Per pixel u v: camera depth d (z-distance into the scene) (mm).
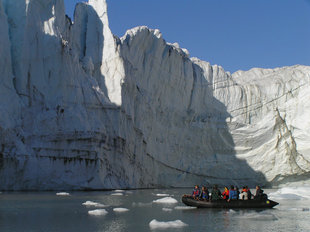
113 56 45094
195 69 60469
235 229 15461
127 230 14812
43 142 34719
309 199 31656
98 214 19016
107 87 44375
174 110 55938
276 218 18625
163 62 54031
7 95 33969
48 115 35719
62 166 35812
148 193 35719
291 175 59344
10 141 32312
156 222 16047
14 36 36562
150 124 50719
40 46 37312
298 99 61812
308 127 59562
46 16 39562
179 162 55719
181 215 19266
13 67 35844
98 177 38000
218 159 58781
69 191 34625
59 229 14883
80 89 39562
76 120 37375
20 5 37219
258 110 62375
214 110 61094
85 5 47844
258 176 59156
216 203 22328
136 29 50031
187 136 57406
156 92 53219
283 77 64750
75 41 45062
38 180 33844
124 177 42875
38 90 36375
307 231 15273
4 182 32156
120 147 42219
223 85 62344
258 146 60156
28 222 16422
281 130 60312
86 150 37562
